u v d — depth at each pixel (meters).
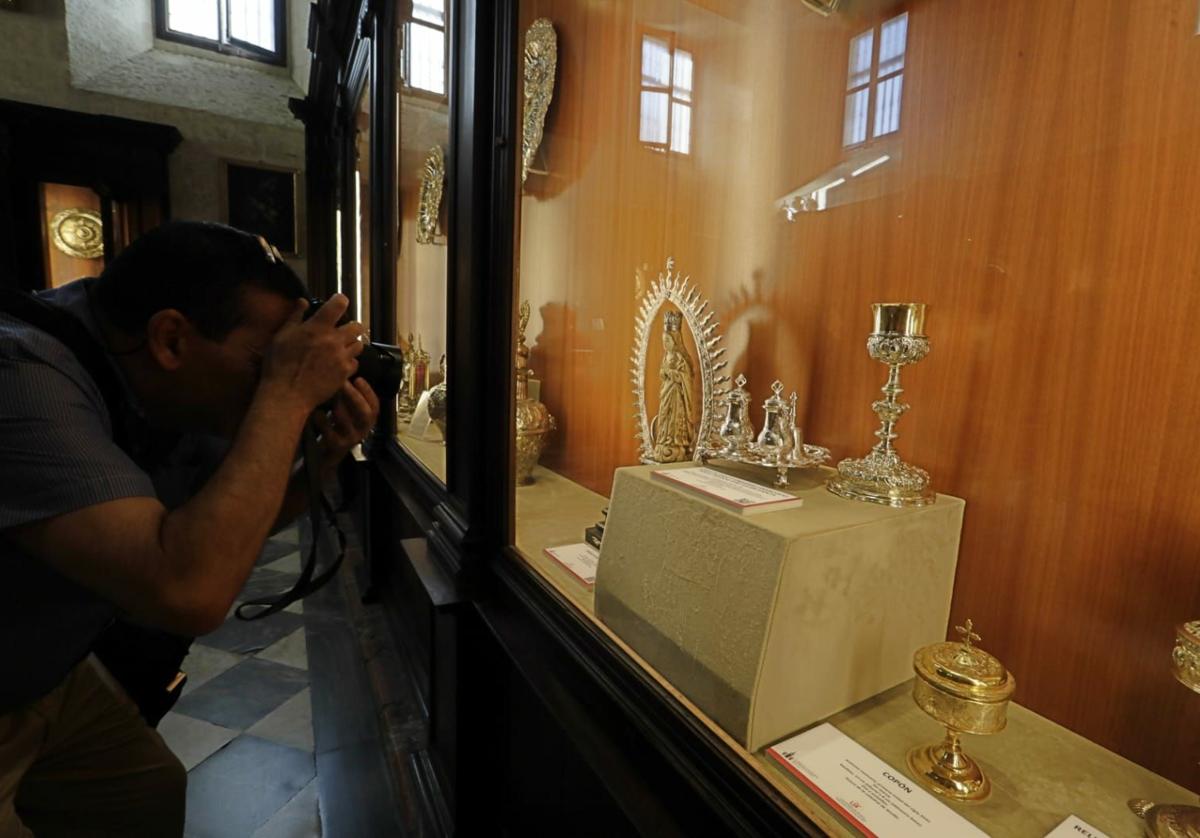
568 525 1.34
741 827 0.59
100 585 0.58
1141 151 0.61
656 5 1.29
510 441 1.23
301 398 0.67
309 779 1.59
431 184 2.05
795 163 1.00
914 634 0.76
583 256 1.59
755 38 1.07
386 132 2.61
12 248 5.27
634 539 0.84
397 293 2.66
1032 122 0.69
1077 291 0.66
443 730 1.45
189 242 0.68
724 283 1.16
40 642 0.75
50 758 0.98
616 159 1.44
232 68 5.94
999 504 0.75
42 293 0.72
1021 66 0.70
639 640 0.82
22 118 5.16
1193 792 0.60
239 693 1.97
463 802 1.33
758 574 0.63
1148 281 0.61
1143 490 0.62
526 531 1.30
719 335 1.18
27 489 0.56
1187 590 0.60
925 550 0.74
